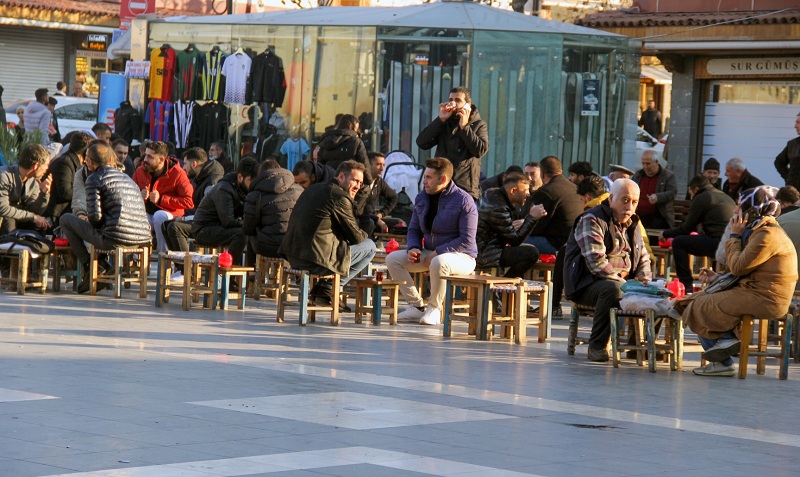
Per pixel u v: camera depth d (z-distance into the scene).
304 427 20.53
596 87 60.53
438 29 57.91
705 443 20.83
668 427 22.09
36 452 18.08
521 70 58.78
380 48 57.97
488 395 24.39
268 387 24.12
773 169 68.56
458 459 18.64
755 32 65.25
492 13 60.44
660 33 68.12
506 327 33.72
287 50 60.31
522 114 59.03
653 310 28.80
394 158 56.88
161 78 64.31
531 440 20.33
